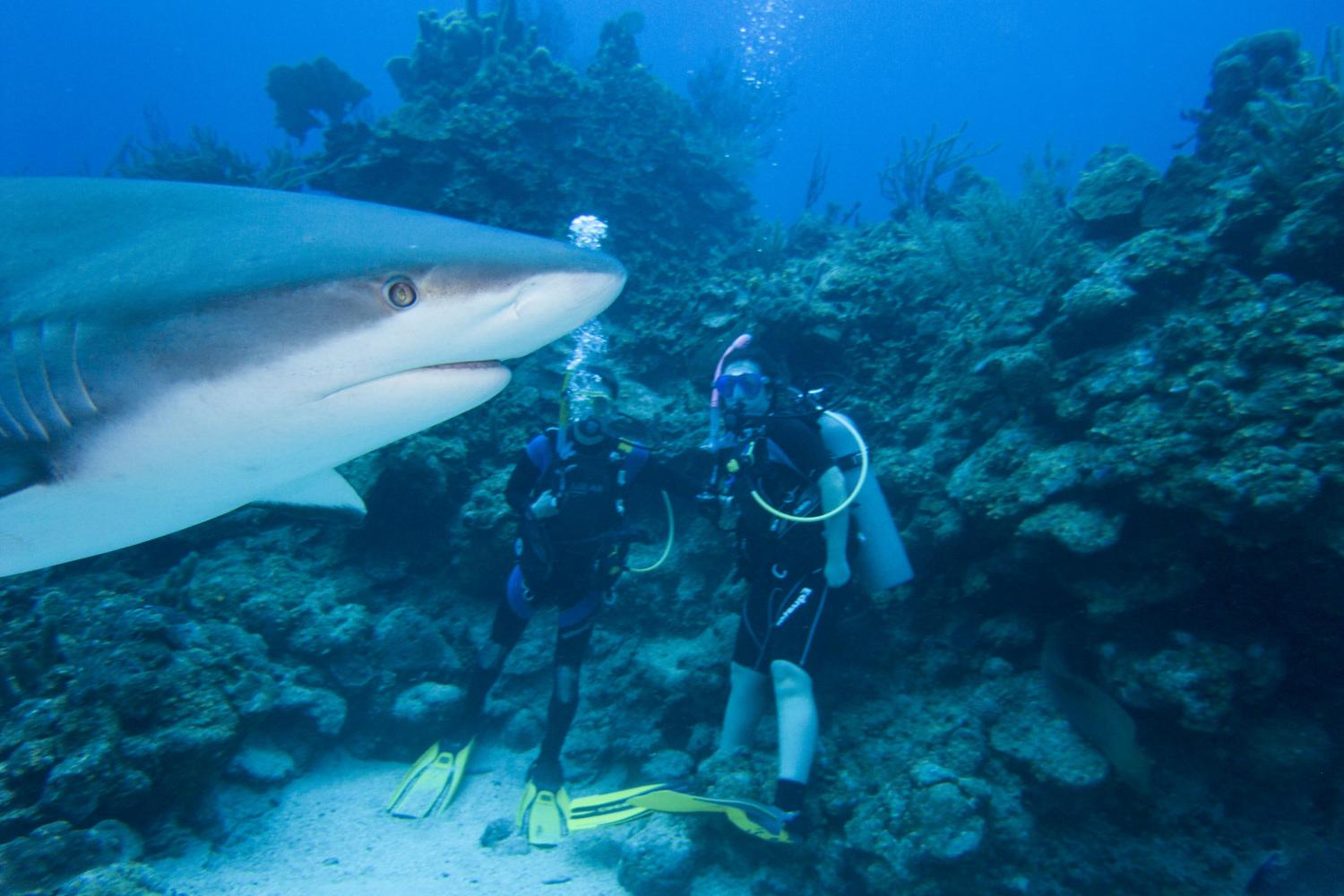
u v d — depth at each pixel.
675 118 9.23
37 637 3.58
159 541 5.42
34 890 2.73
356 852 3.59
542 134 8.33
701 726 4.30
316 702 4.36
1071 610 3.64
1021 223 5.80
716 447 4.23
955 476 4.07
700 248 8.77
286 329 1.20
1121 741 3.07
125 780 3.15
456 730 4.52
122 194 1.37
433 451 5.31
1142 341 3.68
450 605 5.37
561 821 3.79
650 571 5.21
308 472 1.38
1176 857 2.98
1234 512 2.86
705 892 3.35
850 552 3.91
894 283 5.84
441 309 1.24
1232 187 4.66
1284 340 3.09
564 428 4.38
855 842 3.11
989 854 2.97
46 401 1.20
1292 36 6.29
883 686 4.04
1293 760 2.99
